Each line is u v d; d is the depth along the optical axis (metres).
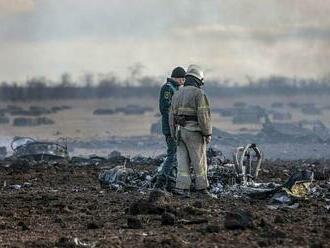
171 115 37.28
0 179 46.38
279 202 34.84
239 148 40.03
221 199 36.31
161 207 32.25
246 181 39.62
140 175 41.47
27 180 45.91
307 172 36.41
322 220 30.25
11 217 32.62
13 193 40.38
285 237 26.92
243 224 28.44
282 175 46.09
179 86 39.06
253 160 44.00
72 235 28.36
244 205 34.44
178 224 29.72
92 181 45.12
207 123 36.75
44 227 30.28
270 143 85.31
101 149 91.75
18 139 62.94
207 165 40.53
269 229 28.00
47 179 46.31
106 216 32.38
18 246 26.44
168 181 38.88
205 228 28.47
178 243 26.00
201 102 36.72
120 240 27.03
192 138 36.81
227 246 25.84
